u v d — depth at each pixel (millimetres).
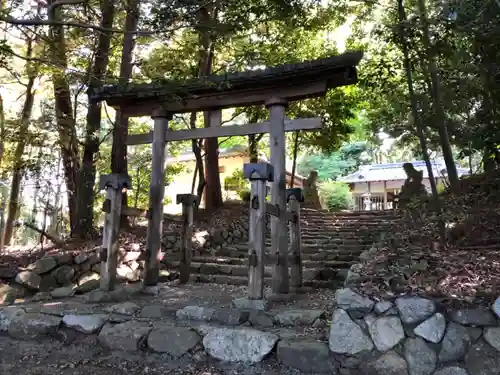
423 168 18312
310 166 23844
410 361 2777
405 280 3084
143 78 5816
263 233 4105
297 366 3051
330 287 5617
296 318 3623
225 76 4703
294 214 5445
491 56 4707
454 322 2773
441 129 5750
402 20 4754
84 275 5602
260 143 13000
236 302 3990
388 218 9727
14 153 7035
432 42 4949
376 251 4188
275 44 9633
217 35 6109
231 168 16641
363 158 24547
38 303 4586
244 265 6758
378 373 2824
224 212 10188
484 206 4535
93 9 6188
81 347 3676
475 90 5289
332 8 9102
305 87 4660
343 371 2922
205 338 3377
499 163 5938
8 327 4031
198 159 9359
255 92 4914
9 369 3285
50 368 3301
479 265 3090
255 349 3201
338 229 9180
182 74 6992
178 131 5336
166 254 6891
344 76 4484
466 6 4480
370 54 9008
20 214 8742
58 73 6027
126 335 3561
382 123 7578
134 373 3209
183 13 4633
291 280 5379
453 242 3992
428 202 6035
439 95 5480
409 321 2854
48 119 6207
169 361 3361
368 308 2973
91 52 6387
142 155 11336
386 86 7914
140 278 6160
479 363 2645
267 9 7348
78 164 6691
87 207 6484
